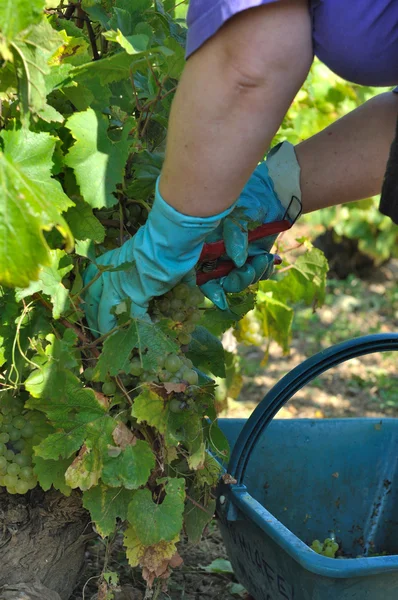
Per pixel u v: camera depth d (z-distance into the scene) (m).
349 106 3.80
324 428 2.39
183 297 1.63
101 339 1.59
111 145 1.51
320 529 2.41
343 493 2.42
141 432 1.67
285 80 1.29
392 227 5.73
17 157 1.42
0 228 1.21
